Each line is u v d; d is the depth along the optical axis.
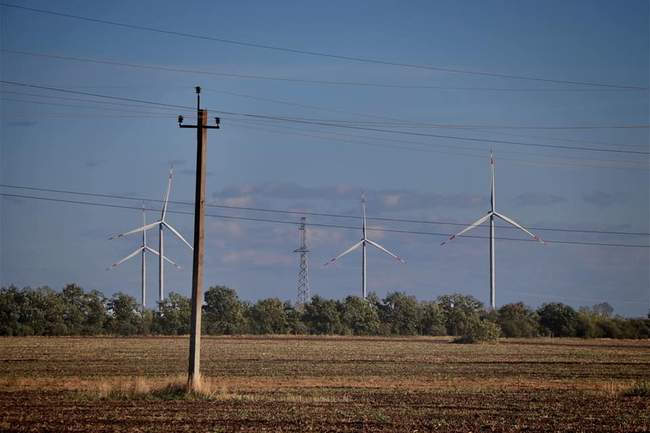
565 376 152.00
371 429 84.69
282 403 104.75
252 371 158.75
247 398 108.62
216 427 85.25
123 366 167.88
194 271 113.19
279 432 82.31
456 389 125.06
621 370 166.12
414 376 149.25
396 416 94.12
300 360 190.12
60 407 100.12
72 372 153.50
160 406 101.44
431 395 116.19
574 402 108.94
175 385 111.31
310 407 100.94
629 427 88.12
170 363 176.38
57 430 83.38
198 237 113.56
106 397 109.06
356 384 132.25
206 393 109.62
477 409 101.19
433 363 182.75
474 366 174.75
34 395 112.75
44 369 160.12
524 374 155.62
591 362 189.12
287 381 136.62
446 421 91.00
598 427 87.94
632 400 111.50
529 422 90.88
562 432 84.88
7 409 98.38
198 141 114.44
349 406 102.44
